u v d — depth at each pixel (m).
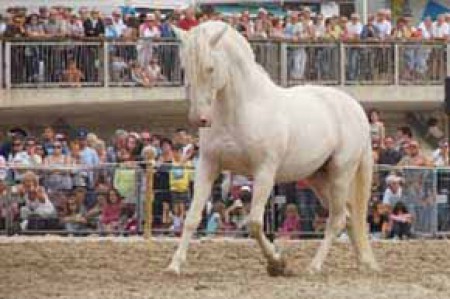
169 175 20.86
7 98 27.38
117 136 24.33
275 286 14.02
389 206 21.33
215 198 20.86
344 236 20.19
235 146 14.60
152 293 13.36
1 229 20.91
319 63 28.56
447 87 20.64
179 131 25.92
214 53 14.16
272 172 14.84
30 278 14.91
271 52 28.20
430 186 21.50
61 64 27.59
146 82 27.88
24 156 22.36
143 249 18.30
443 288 14.09
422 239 21.06
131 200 20.94
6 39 27.25
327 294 13.38
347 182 15.88
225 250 18.22
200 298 12.99
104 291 13.55
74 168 21.00
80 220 20.95
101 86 27.72
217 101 14.53
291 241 19.91
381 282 14.60
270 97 14.90
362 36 28.91
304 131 15.19
